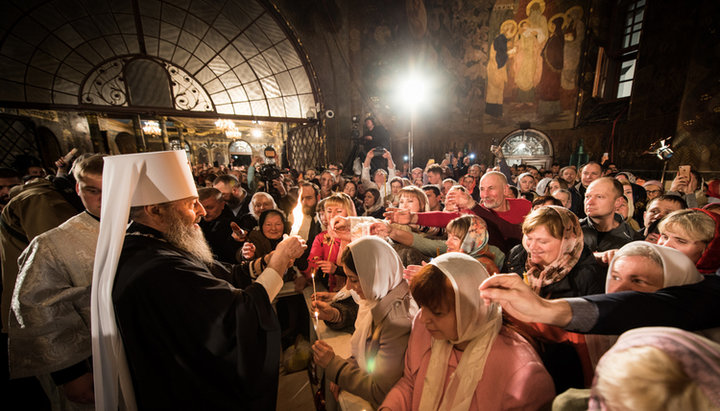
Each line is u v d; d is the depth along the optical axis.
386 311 0.96
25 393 1.97
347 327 1.46
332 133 10.24
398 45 11.18
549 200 1.97
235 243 2.28
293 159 10.98
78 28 6.93
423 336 0.83
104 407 0.91
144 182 0.92
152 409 0.88
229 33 8.44
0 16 6.11
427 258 1.59
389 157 4.92
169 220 0.97
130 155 0.91
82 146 8.05
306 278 2.05
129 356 0.87
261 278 1.02
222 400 0.91
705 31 6.54
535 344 0.75
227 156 15.85
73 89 7.43
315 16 9.51
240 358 0.89
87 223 1.12
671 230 0.98
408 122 11.86
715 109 6.35
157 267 0.84
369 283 0.96
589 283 1.02
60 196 1.57
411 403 0.80
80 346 1.05
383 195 4.38
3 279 1.51
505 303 0.60
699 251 0.93
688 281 0.68
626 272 0.73
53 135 7.35
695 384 0.28
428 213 1.99
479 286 0.67
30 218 1.45
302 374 1.91
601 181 1.56
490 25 11.74
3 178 2.32
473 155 11.40
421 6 11.32
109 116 8.02
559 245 1.03
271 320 0.96
